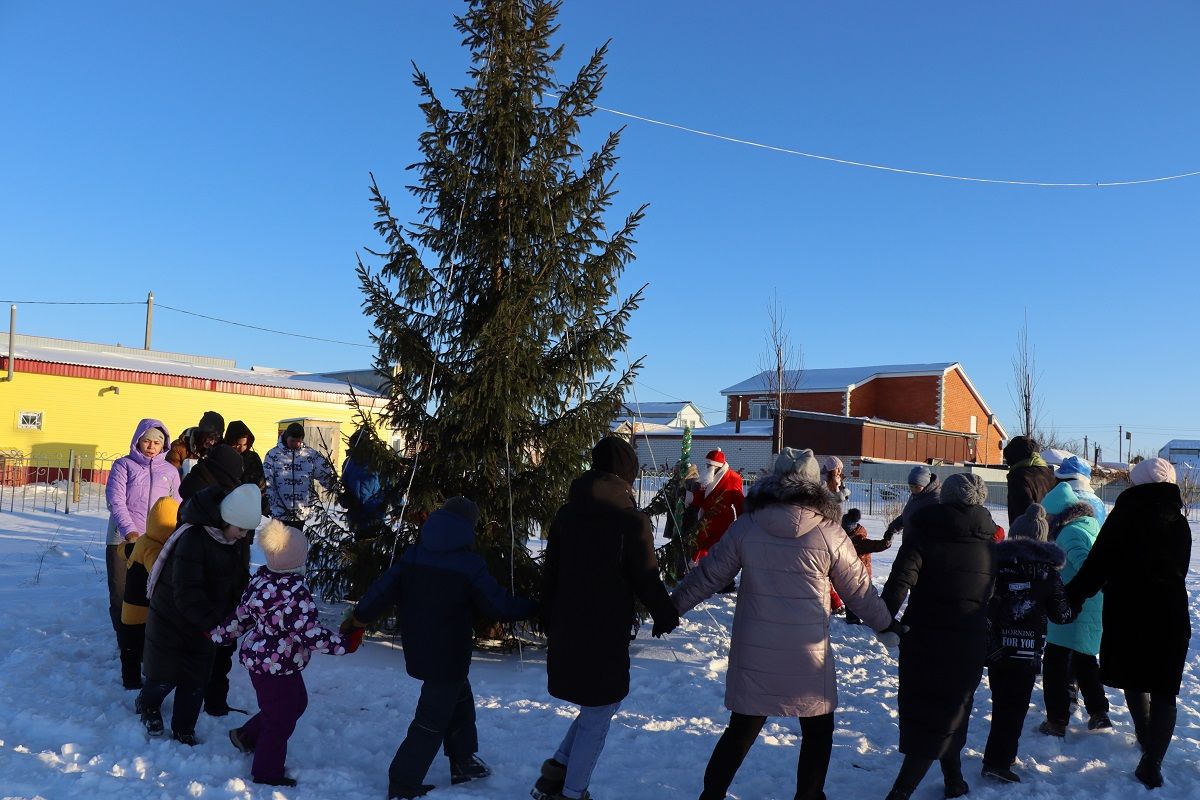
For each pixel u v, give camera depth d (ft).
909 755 13.53
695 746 16.61
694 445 149.89
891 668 23.68
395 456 23.35
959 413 186.39
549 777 13.43
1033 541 15.20
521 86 24.77
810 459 13.28
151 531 17.35
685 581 13.55
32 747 14.56
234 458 17.85
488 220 24.75
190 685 15.07
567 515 13.44
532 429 23.91
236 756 14.70
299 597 13.76
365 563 22.85
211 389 81.20
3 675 18.35
